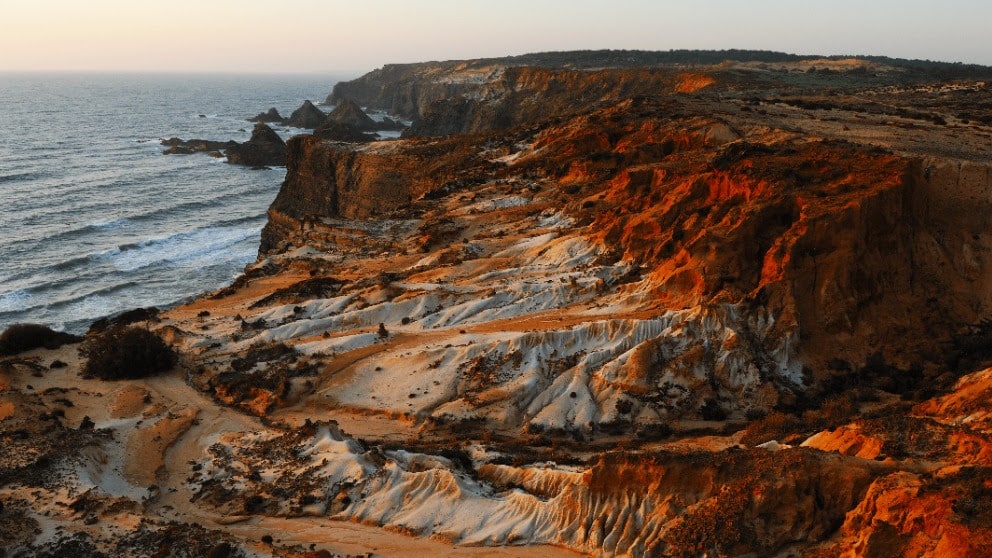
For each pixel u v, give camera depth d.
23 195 129.88
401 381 41.62
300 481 30.27
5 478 29.58
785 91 118.44
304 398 41.66
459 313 48.50
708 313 40.19
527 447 34.06
